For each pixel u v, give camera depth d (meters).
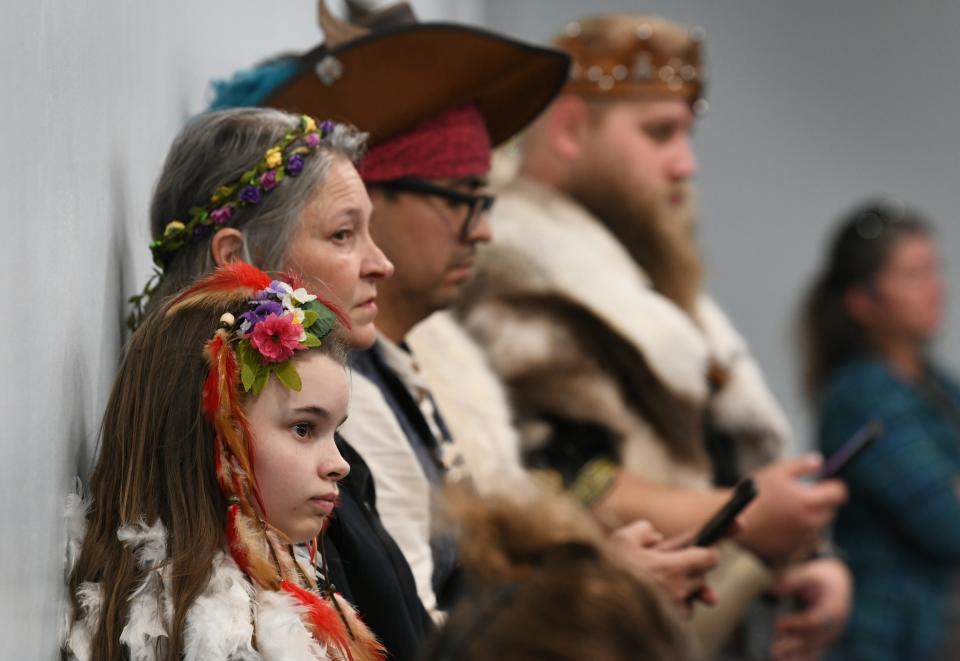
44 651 3.17
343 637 3.11
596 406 6.57
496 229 6.82
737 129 15.18
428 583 4.23
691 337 6.79
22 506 3.05
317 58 4.52
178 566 2.96
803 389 9.53
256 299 3.09
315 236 3.65
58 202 3.38
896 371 9.02
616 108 7.27
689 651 2.53
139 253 4.23
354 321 3.73
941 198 15.28
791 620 7.21
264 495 3.07
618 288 6.72
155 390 3.05
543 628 2.44
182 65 4.75
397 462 4.25
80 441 3.53
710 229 15.19
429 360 5.38
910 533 8.41
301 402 3.05
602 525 6.21
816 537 6.69
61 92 3.42
